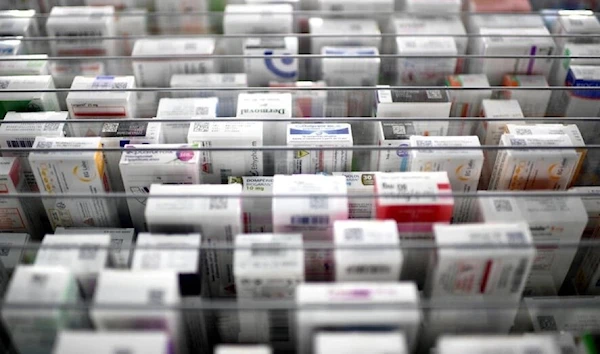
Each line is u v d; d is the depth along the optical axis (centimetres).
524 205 87
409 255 80
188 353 82
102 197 90
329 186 87
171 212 82
